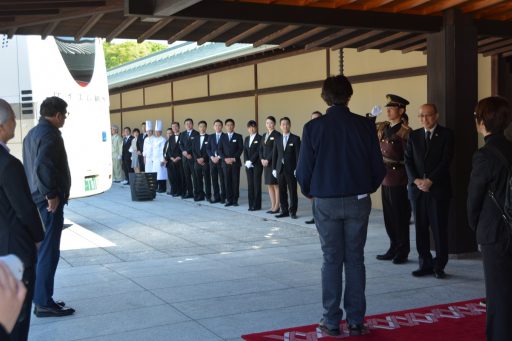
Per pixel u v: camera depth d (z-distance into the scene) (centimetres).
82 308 523
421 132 610
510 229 341
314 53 1288
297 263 698
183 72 1825
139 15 598
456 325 459
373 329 453
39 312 499
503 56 959
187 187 1437
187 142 1412
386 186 677
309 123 439
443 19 703
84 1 605
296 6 651
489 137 358
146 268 688
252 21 639
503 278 347
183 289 583
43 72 948
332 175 430
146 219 1120
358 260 441
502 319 348
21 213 343
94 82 1045
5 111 340
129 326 472
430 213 605
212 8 623
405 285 580
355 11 673
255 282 606
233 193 1280
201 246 833
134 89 2233
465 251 702
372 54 1146
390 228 690
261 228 984
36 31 744
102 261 738
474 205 357
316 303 527
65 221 1105
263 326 465
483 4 670
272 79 1435
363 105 1181
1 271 105
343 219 437
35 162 473
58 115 490
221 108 1658
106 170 1082
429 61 724
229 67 1588
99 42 1072
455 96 697
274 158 1094
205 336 445
